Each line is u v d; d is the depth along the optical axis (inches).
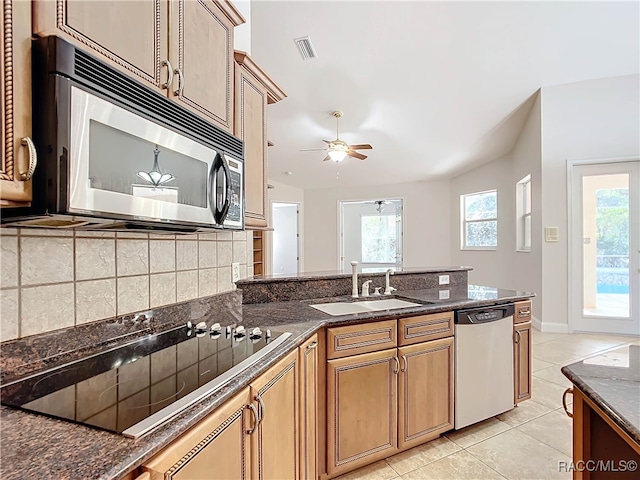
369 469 69.3
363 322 67.6
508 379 87.8
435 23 115.6
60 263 41.3
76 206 31.1
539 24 119.7
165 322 57.5
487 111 178.5
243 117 67.9
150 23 42.8
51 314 40.3
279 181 291.3
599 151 161.6
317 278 92.6
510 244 224.5
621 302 161.8
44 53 29.9
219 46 58.8
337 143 161.6
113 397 33.0
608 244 163.5
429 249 288.7
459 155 233.3
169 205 43.3
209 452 32.5
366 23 113.6
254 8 105.1
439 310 76.9
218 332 55.6
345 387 65.4
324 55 128.6
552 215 168.9
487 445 77.4
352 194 307.1
